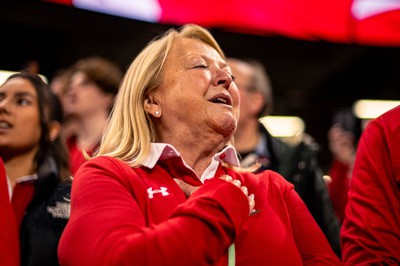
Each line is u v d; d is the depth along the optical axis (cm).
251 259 170
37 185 232
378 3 505
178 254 148
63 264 160
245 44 686
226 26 491
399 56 726
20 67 596
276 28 504
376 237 193
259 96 305
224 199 157
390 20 505
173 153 180
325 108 790
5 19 570
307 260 186
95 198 163
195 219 152
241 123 300
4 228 192
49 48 605
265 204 184
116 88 338
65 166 253
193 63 186
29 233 221
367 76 757
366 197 199
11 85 245
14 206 229
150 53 192
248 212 161
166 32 207
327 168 572
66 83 340
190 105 182
